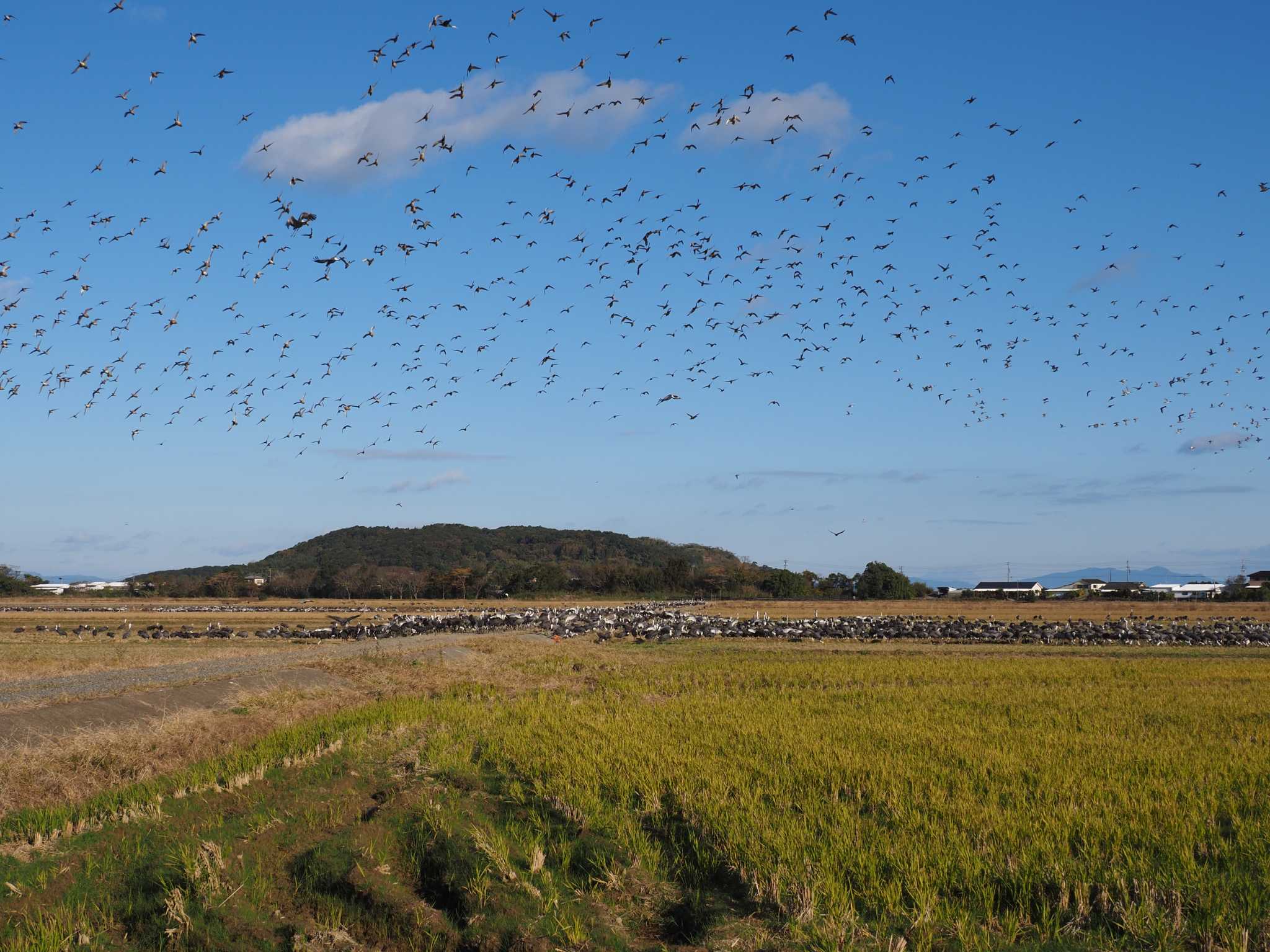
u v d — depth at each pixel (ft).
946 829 48.70
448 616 251.80
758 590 520.83
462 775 61.93
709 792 55.16
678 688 116.16
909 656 166.20
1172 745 71.15
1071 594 538.06
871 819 51.03
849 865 43.96
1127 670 135.33
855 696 102.58
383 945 41.39
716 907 41.98
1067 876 42.06
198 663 134.21
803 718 84.23
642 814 53.52
